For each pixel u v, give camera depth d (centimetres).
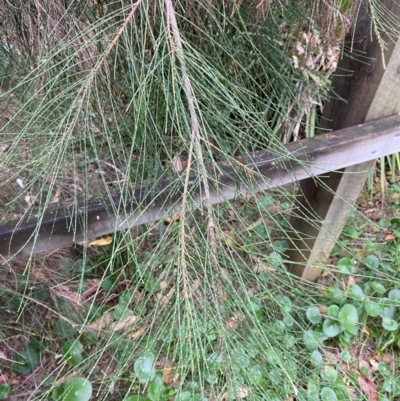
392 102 98
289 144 96
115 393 122
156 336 64
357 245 165
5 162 69
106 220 87
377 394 130
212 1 89
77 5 80
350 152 98
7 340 131
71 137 66
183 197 59
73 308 134
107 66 77
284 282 75
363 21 90
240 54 111
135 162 93
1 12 90
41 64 69
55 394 116
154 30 81
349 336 136
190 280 61
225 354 63
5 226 85
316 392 109
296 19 117
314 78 147
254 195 68
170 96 69
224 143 85
